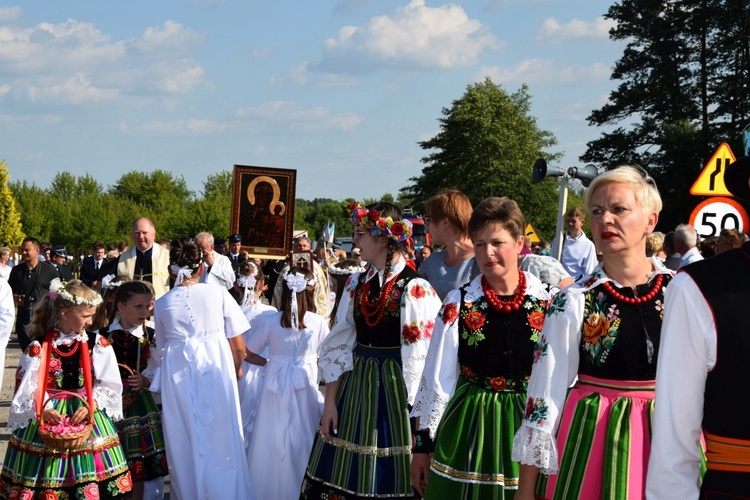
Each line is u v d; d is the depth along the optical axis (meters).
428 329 4.09
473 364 3.45
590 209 2.77
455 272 4.37
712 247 7.08
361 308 4.22
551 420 2.65
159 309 5.03
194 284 5.11
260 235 12.91
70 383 4.47
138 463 4.93
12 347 14.08
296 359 5.31
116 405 4.55
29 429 4.43
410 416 3.78
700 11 37.59
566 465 2.68
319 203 88.44
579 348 2.73
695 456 2.09
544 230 47.38
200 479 4.80
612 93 39.81
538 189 46.97
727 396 2.03
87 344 4.50
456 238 4.37
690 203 36.09
